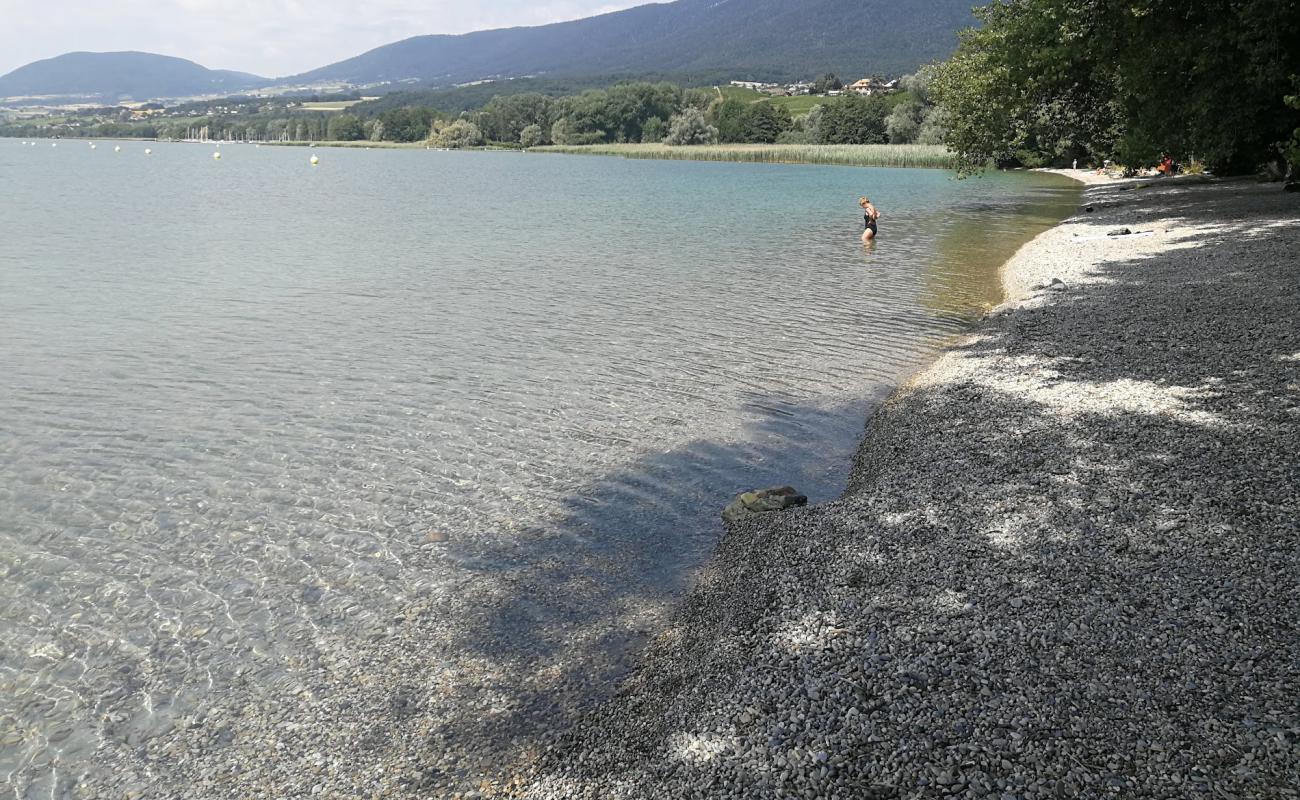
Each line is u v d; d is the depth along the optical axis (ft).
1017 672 20.59
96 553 31.30
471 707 22.82
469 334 65.16
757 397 49.55
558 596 28.40
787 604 25.63
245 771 20.68
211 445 42.11
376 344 61.93
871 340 62.34
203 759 21.09
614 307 75.15
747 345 61.46
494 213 161.58
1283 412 37.83
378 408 47.80
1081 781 16.76
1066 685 19.88
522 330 66.39
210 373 54.29
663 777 18.81
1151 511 29.25
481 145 646.33
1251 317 55.88
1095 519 29.09
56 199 183.83
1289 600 22.63
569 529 33.32
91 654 25.26
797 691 20.92
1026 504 30.99
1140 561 25.72
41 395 49.32
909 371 54.19
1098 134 144.77
